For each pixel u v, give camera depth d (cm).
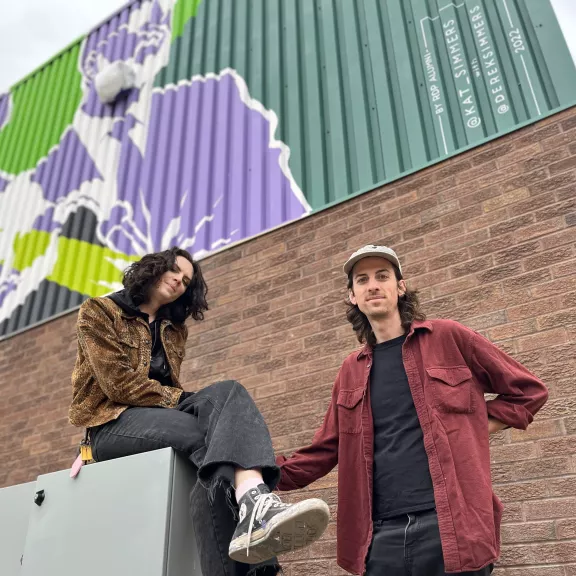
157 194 494
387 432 187
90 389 195
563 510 235
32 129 656
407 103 388
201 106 514
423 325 199
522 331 276
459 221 323
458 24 394
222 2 558
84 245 527
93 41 659
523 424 183
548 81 339
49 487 200
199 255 435
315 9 484
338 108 422
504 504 247
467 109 362
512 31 367
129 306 207
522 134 326
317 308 352
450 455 170
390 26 427
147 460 179
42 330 501
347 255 357
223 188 455
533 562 233
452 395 181
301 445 313
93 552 178
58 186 584
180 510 173
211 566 161
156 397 191
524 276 288
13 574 206
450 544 156
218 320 392
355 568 180
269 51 493
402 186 357
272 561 166
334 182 397
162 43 585
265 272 390
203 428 176
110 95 576
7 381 496
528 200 306
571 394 252
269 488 163
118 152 554
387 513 175
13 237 587
